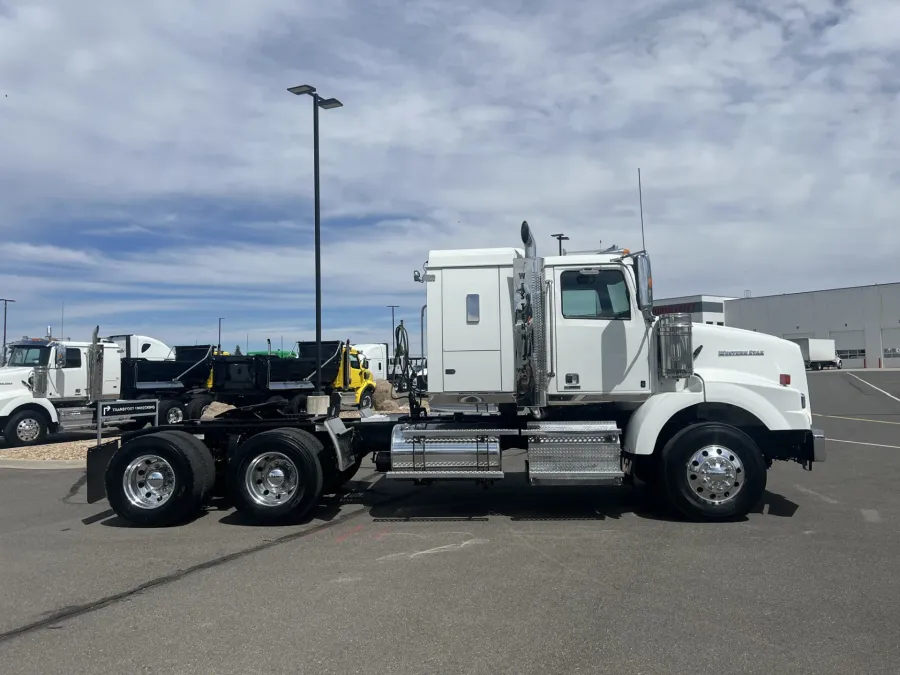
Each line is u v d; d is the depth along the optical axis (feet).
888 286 199.72
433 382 25.81
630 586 17.60
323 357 70.18
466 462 25.29
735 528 23.66
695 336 26.37
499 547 21.61
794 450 26.32
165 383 66.18
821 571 18.63
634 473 27.71
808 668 12.85
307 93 58.95
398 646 14.05
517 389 25.50
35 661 13.66
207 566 20.08
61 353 57.16
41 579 19.01
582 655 13.51
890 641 14.02
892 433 53.21
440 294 25.93
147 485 25.55
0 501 30.86
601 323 25.72
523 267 25.31
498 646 13.98
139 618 15.89
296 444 24.94
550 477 24.86
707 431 24.38
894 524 23.97
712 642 14.05
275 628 15.11
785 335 222.28
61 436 63.72
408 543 22.31
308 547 22.04
